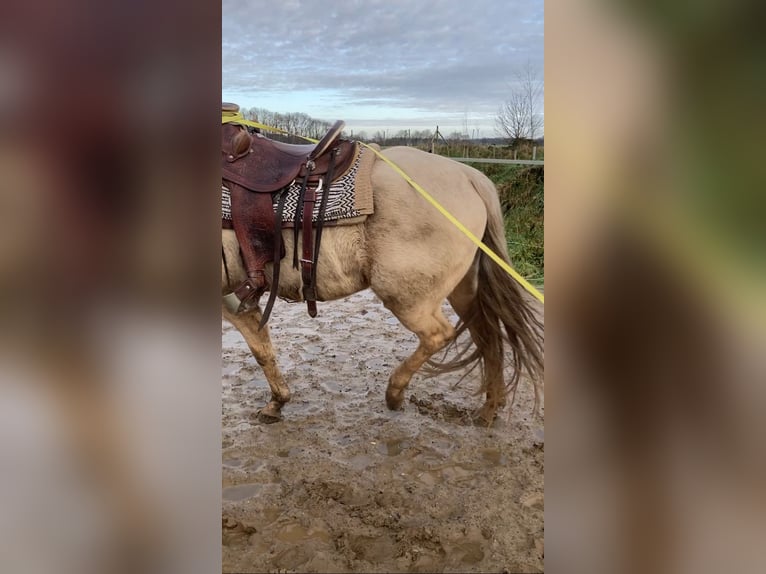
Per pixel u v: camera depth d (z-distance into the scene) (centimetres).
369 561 158
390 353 318
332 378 283
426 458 210
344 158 207
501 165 601
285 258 211
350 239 205
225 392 269
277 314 397
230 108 213
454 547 163
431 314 219
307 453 212
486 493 187
